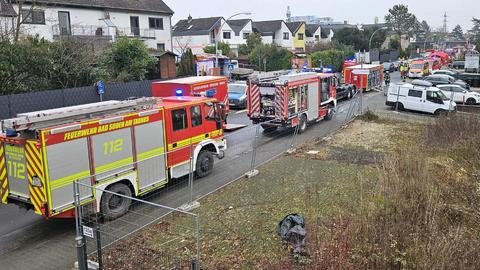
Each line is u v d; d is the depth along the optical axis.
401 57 92.38
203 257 7.54
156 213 9.85
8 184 8.93
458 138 16.34
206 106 12.62
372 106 30.11
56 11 34.00
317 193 10.16
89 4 36.50
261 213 9.63
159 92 19.05
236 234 8.50
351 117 24.55
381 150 16.19
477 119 18.42
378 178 11.13
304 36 80.06
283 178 12.46
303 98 20.45
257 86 19.70
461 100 30.55
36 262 7.97
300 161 14.57
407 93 27.47
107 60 27.55
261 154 16.00
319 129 21.47
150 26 42.94
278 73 21.81
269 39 73.31
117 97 23.83
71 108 9.14
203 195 11.16
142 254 7.64
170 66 34.47
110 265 7.26
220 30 63.38
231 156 15.69
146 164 10.47
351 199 10.19
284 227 8.13
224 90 20.78
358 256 6.72
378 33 85.25
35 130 8.18
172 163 11.39
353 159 14.68
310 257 7.02
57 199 8.42
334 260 6.56
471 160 14.41
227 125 21.86
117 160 9.66
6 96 17.94
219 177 12.90
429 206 8.41
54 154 8.30
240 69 45.72
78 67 23.16
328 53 58.94
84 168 8.90
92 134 9.02
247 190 11.41
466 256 6.67
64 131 8.45
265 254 7.57
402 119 24.50
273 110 19.45
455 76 43.53
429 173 10.77
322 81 23.05
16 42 21.08
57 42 23.45
